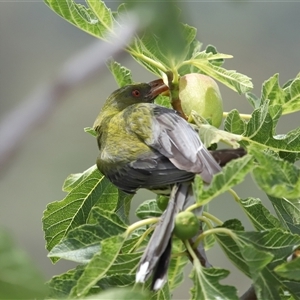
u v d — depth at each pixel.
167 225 7.31
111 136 9.12
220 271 7.16
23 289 5.38
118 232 7.45
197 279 7.18
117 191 9.52
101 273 6.93
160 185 8.17
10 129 5.42
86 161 21.20
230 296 7.06
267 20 20.00
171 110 8.98
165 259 7.05
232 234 7.46
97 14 8.46
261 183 6.46
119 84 10.50
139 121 8.98
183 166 7.90
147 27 4.86
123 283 7.49
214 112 8.88
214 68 9.05
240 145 8.64
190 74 9.06
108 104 10.69
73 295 6.93
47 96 5.52
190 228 7.29
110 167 8.86
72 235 7.42
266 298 7.20
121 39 6.34
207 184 7.43
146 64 9.59
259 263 6.93
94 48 5.95
